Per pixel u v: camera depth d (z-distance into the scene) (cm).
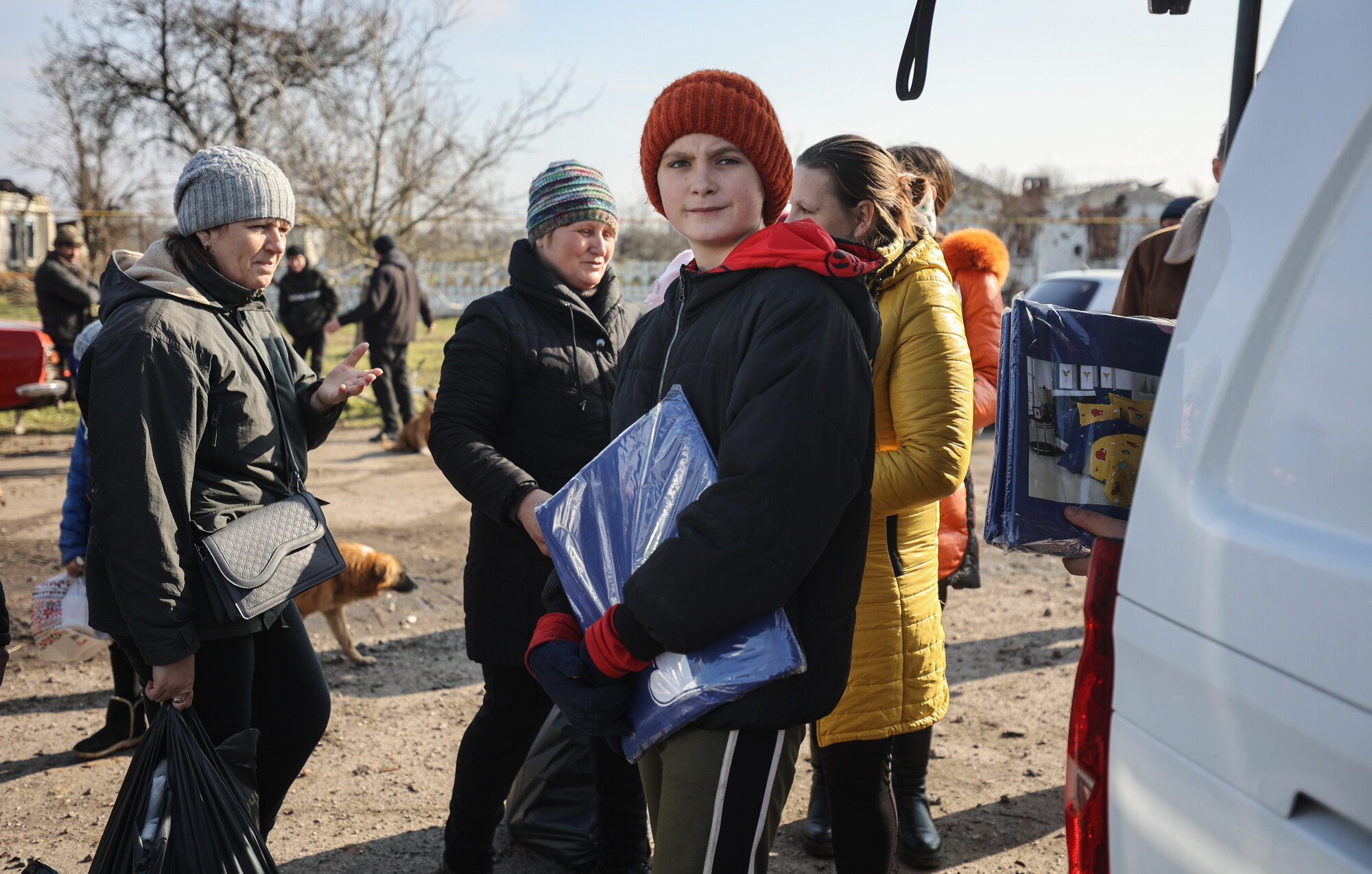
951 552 269
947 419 215
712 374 166
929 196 259
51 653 339
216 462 217
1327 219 116
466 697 409
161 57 2198
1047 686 416
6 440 1010
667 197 179
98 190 2297
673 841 161
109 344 199
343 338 1988
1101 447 189
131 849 194
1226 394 124
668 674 156
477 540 254
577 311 258
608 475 170
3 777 335
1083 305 902
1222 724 116
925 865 280
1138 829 129
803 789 336
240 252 221
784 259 161
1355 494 106
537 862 285
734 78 175
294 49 1600
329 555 232
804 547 148
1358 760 99
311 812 314
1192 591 122
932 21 219
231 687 216
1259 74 132
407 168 1470
